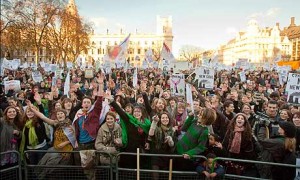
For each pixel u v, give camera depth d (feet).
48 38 191.11
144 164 21.86
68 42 210.59
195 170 21.12
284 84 59.93
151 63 108.58
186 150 21.01
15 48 173.78
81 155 20.74
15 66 95.25
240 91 42.78
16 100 29.01
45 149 23.61
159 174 21.04
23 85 53.26
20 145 23.36
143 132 22.54
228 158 19.79
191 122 23.75
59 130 22.47
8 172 20.81
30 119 23.67
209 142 21.29
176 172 20.48
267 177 20.25
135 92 43.39
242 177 19.76
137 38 483.92
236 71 99.91
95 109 22.21
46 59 260.42
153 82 61.62
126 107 27.35
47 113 32.12
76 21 201.57
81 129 22.21
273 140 20.30
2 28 155.53
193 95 36.73
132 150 21.79
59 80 52.29
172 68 80.74
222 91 43.55
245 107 27.37
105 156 21.36
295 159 19.45
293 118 23.48
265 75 85.87
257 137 23.61
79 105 28.02
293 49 403.13
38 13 175.42
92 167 21.02
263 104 34.45
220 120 25.63
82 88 53.98
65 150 22.11
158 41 472.44
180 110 28.45
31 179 21.70
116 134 21.74
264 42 422.82
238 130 20.71
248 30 433.07
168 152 21.42
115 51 46.75
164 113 22.03
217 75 82.48
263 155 20.40
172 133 21.98
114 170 21.22
